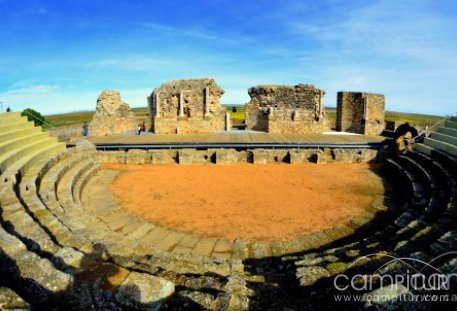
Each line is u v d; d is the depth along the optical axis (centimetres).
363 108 2517
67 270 457
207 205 1021
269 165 1598
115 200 1066
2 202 697
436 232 643
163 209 985
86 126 2466
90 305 371
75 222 699
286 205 1024
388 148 1698
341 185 1255
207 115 2416
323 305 432
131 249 598
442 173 1095
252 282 523
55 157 1245
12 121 1398
